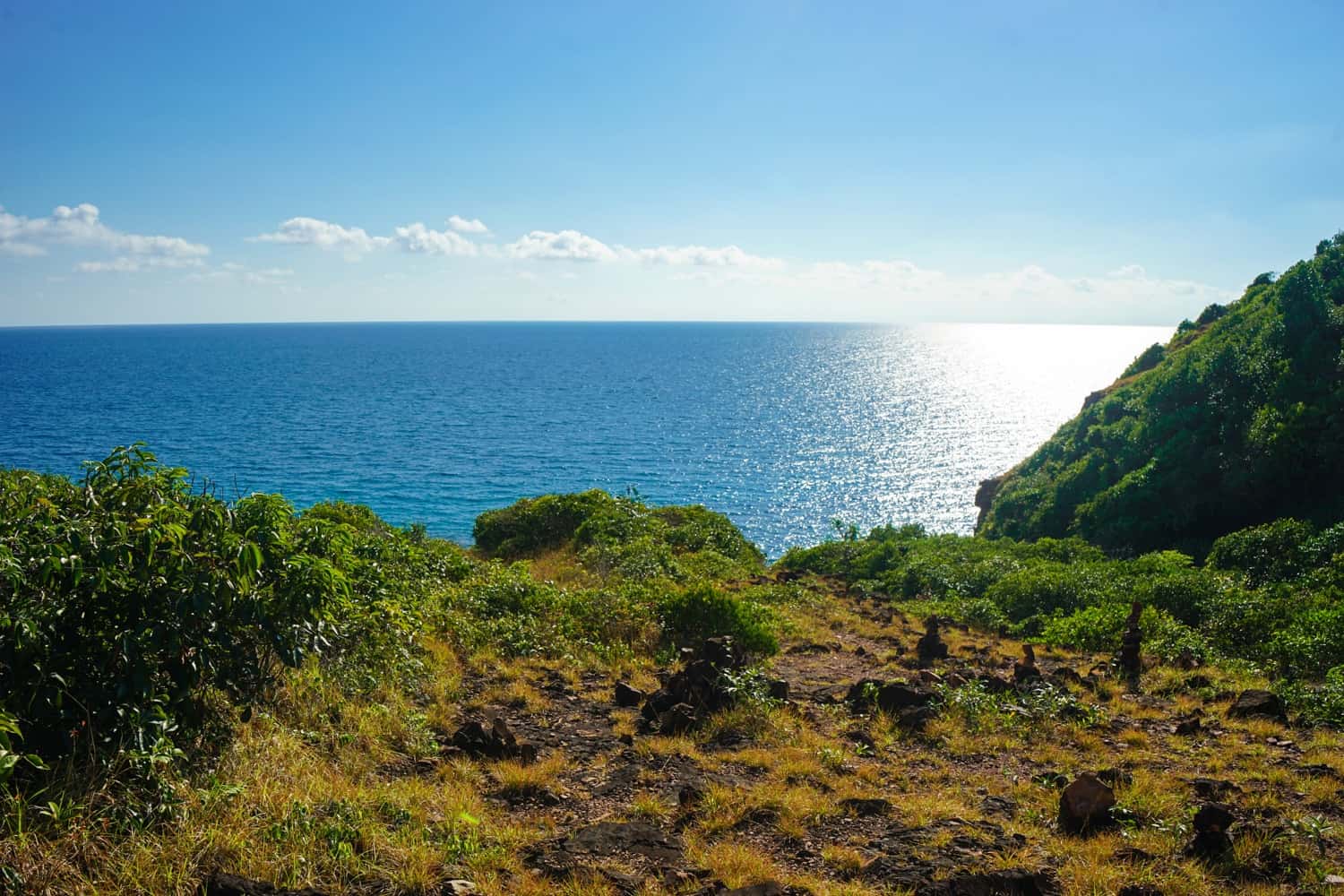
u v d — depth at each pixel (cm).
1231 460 2367
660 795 662
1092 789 604
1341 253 2936
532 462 6881
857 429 9231
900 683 973
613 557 1981
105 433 7700
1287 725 880
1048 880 507
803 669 1185
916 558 2239
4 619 469
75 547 523
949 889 478
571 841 550
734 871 514
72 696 494
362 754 659
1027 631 1582
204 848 458
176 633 529
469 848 516
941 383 15700
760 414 10550
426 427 8781
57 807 437
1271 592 1503
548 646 1141
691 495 5884
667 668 1117
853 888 491
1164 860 541
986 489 3850
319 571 625
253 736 612
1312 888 495
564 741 794
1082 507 2741
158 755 495
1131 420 2953
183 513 591
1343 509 2080
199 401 10775
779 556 4525
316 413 9788
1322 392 2322
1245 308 3150
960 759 780
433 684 887
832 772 725
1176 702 978
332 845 482
